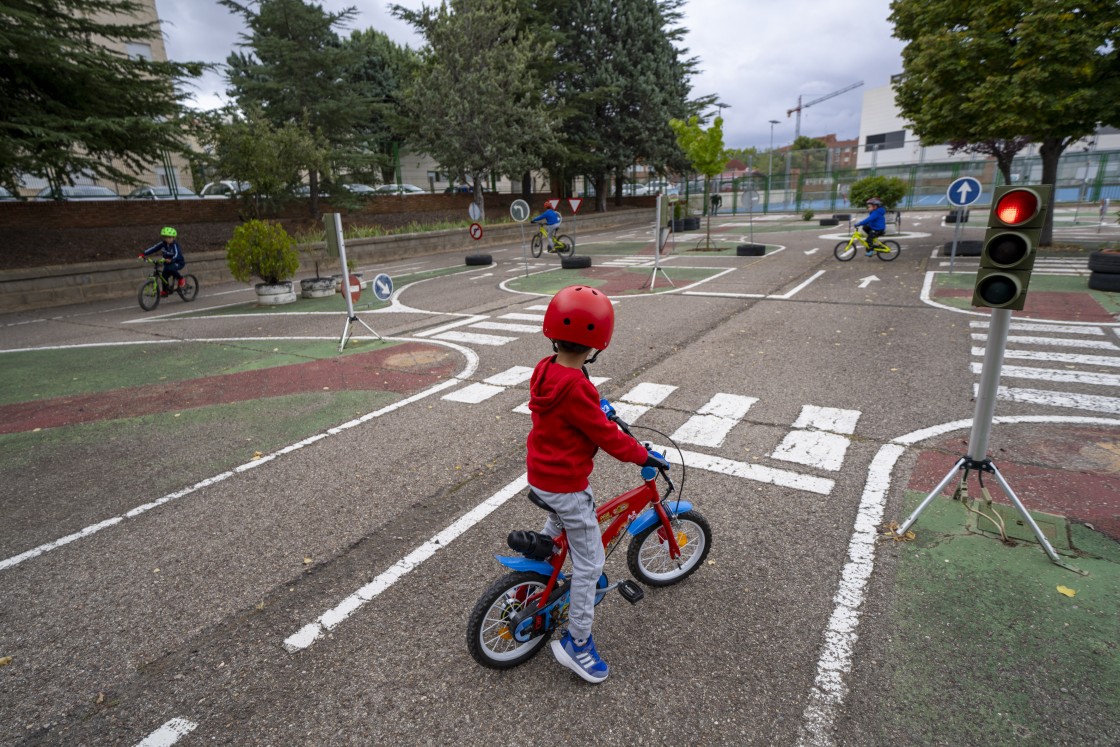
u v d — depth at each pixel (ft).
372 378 25.08
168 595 11.59
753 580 11.44
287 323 38.14
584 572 8.70
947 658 9.29
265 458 17.63
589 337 7.72
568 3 106.01
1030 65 43.14
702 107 128.47
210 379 26.00
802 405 20.11
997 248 11.14
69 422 21.36
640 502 10.02
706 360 25.85
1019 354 24.97
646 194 166.40
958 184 43.47
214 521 14.24
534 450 8.45
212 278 61.72
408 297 46.83
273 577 12.01
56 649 10.26
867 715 8.38
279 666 9.71
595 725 8.42
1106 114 42.29
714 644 9.89
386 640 10.19
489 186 123.75
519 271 60.34
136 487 16.15
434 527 13.58
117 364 29.48
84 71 50.39
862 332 29.63
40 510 15.11
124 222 66.49
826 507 13.83
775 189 158.92
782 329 30.94
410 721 8.59
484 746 8.14
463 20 82.89
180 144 60.54
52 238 59.72
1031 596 10.53
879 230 54.49
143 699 9.15
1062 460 15.47
